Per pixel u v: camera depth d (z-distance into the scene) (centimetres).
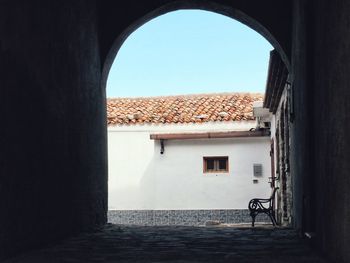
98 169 859
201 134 1588
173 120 1647
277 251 535
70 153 686
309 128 555
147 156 1662
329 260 443
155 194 1619
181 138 1598
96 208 838
